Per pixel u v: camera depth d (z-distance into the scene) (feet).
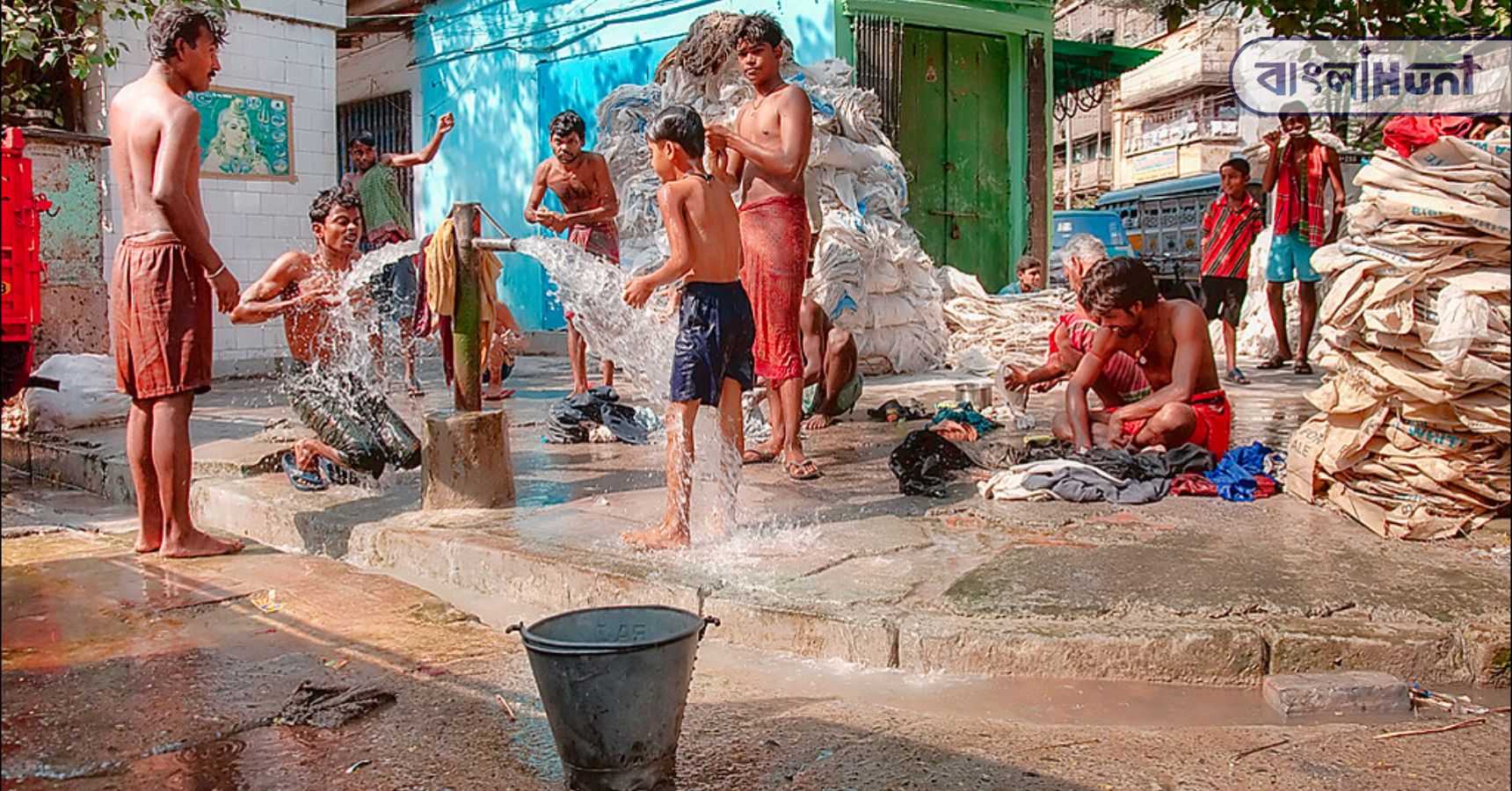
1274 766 8.79
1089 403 24.03
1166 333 17.65
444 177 48.52
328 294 16.74
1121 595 11.81
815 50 36.68
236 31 36.50
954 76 39.58
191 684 10.69
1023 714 10.23
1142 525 14.67
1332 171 31.19
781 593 12.12
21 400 23.68
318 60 38.60
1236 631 10.81
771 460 19.12
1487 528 13.82
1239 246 30.53
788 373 17.85
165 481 15.15
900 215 32.65
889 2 36.81
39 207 11.92
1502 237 12.62
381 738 9.50
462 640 11.91
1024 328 33.94
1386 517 13.88
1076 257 21.24
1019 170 41.22
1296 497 16.08
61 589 13.84
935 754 9.05
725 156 17.01
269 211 37.78
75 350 31.91
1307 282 31.60
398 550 15.11
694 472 14.69
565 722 8.36
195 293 15.01
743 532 14.62
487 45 45.78
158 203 14.38
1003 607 11.55
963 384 25.82
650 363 19.27
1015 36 40.57
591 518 15.62
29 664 11.25
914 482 16.74
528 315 45.83
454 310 16.21
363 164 32.81
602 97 42.24
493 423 16.31
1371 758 8.93
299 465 18.19
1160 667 10.79
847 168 30.96
